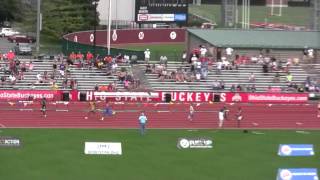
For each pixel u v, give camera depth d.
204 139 168.25
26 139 172.38
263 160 153.88
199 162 150.00
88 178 131.62
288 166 147.75
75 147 163.38
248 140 181.62
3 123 198.12
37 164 142.62
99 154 155.00
